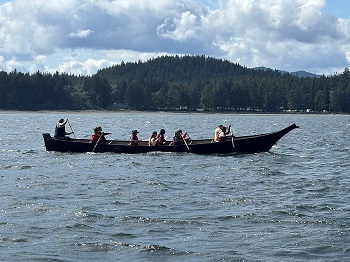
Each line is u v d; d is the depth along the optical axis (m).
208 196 20.72
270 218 17.03
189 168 29.12
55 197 20.19
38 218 16.77
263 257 13.45
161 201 19.61
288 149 42.03
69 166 29.67
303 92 176.25
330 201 19.88
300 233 15.39
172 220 16.66
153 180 24.64
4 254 13.49
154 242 14.55
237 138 35.56
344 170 29.30
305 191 22.08
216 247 14.18
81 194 20.88
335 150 41.94
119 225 16.12
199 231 15.59
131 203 19.20
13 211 17.64
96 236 15.02
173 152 35.47
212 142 35.06
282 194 21.33
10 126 77.94
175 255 13.59
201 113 174.88
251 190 22.23
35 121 98.06
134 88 172.62
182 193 21.36
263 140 35.47
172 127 80.12
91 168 28.91
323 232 15.48
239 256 13.50
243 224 16.34
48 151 37.00
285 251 13.88
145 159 32.91
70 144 36.22
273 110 179.25
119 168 28.98
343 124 100.81
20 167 29.06
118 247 14.10
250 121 112.81
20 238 14.72
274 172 27.66
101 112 164.38
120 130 70.12
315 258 13.39
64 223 16.22
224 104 174.50
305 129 78.88
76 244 14.29
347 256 13.52
